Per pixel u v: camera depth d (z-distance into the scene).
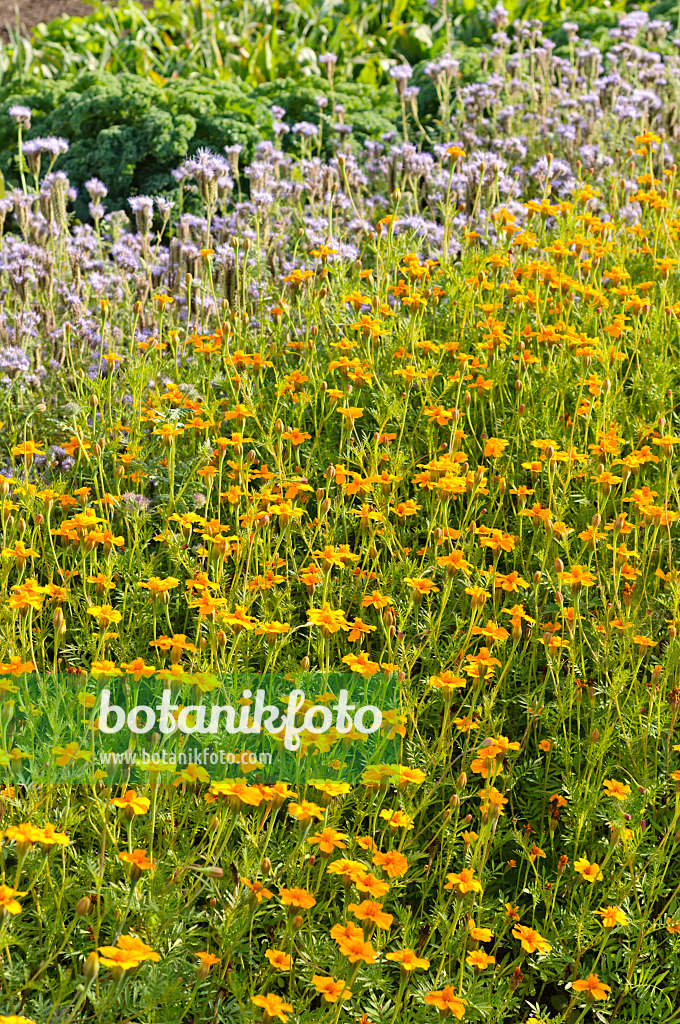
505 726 3.21
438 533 3.19
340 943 2.11
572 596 3.04
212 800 2.54
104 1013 2.25
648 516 3.22
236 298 4.55
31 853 2.52
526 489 3.50
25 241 5.30
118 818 2.64
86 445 3.92
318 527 3.37
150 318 4.97
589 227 4.92
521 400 4.34
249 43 10.98
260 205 4.93
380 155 7.64
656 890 2.60
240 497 3.57
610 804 2.73
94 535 3.09
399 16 11.45
